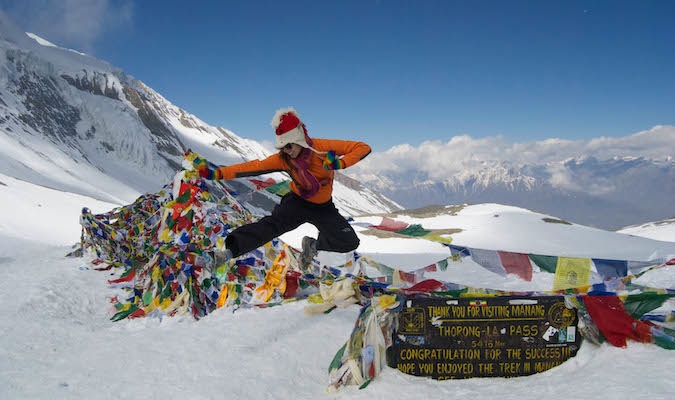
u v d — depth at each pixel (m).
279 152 4.27
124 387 4.22
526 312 4.55
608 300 4.52
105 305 8.16
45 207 58.31
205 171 4.30
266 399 4.14
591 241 34.78
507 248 32.22
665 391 3.48
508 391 4.16
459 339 4.56
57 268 10.92
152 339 5.59
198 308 7.17
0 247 37.34
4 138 172.62
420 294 4.79
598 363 4.30
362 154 4.09
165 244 7.55
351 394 4.23
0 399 3.98
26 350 5.29
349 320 6.38
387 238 35.47
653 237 56.47
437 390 4.27
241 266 7.48
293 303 7.12
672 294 4.42
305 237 4.51
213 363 4.78
